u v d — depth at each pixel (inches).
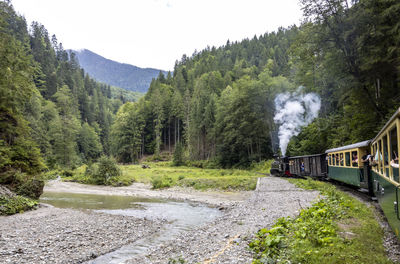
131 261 323.9
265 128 2188.7
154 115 4308.6
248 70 4045.3
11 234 450.0
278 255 257.9
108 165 1603.1
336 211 427.5
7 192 723.4
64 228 500.7
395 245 269.3
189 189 1246.3
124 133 4082.2
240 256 276.1
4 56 869.2
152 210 740.0
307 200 635.5
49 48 5880.9
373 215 408.5
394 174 253.1
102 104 6353.3
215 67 4680.1
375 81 935.0
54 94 4013.3
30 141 976.3
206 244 353.1
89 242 418.3
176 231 500.7
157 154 3750.0
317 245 269.0
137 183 1583.4
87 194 1136.2
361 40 840.3
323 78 1453.0
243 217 526.6
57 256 352.5
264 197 775.1
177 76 4808.1
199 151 3164.4
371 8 828.6
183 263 278.7
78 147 3873.0
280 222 362.0
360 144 579.2
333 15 914.1
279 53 4104.3
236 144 2340.1
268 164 1969.7
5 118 920.3
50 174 1915.6
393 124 246.7
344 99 1043.9
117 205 834.2
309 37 965.2
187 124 3634.4
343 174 714.2
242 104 2289.6
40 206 762.8
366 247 257.4
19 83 923.4
